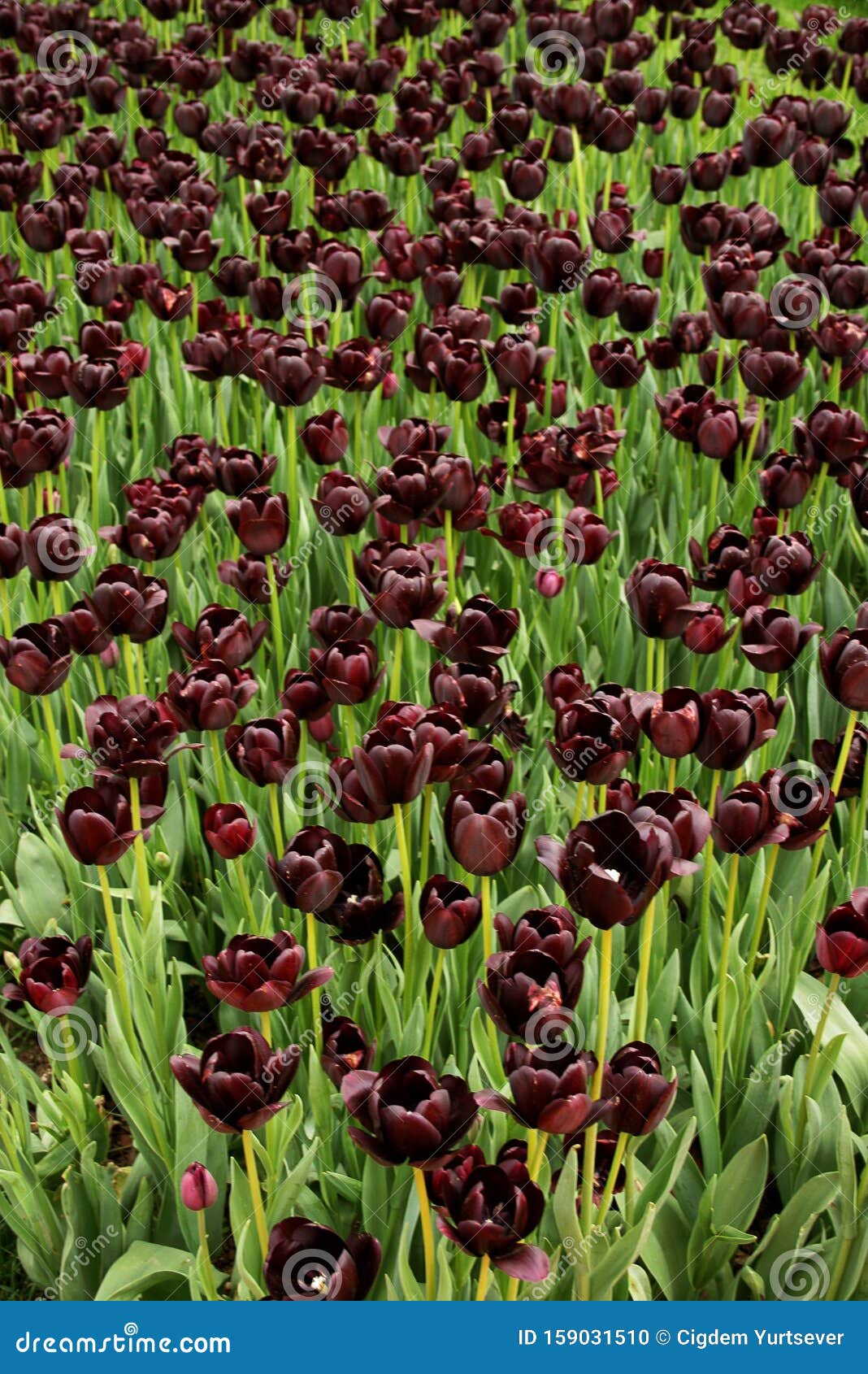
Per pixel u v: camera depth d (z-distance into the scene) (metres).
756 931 3.67
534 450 4.80
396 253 6.49
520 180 6.37
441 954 3.26
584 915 2.64
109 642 3.93
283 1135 3.25
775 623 3.73
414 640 4.77
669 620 3.71
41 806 4.74
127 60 8.81
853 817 4.04
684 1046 3.81
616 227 6.47
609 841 2.62
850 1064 3.64
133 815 3.29
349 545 4.84
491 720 3.44
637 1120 2.72
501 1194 2.42
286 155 8.60
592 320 7.41
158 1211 3.54
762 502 5.77
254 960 2.74
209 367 5.43
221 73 8.59
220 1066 2.62
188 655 3.86
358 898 3.21
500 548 5.62
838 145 8.15
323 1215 3.36
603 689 3.30
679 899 4.27
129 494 4.57
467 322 5.74
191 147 9.68
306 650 4.98
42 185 8.53
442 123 7.83
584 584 5.42
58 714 4.99
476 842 2.89
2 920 4.36
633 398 6.50
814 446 4.86
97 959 3.47
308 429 4.59
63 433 4.71
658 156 9.31
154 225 6.47
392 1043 3.71
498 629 3.54
